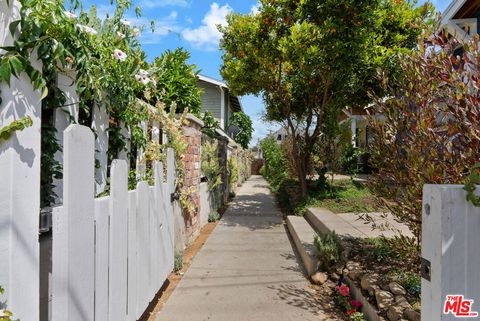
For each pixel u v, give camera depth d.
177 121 4.59
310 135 9.80
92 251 1.86
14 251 1.44
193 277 4.00
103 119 3.05
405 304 2.52
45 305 1.86
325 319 2.98
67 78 2.43
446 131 2.54
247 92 8.26
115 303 2.18
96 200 1.97
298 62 6.61
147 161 4.09
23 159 1.51
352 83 7.80
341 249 3.96
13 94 1.48
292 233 5.93
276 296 3.47
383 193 3.11
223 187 9.66
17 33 1.56
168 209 3.48
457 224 1.43
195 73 6.77
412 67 2.80
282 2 6.61
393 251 3.44
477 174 1.45
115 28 3.46
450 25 7.22
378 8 6.52
